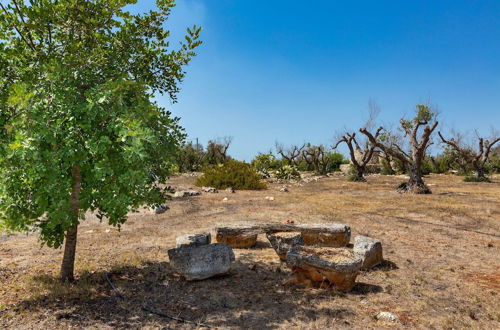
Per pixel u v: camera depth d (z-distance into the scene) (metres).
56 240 5.50
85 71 5.00
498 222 11.56
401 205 14.73
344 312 4.70
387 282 5.96
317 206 14.14
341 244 8.12
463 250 8.20
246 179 21.72
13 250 7.61
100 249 7.68
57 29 5.46
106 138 4.30
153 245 8.16
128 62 5.93
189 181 26.48
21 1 5.27
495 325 4.40
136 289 5.41
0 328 4.11
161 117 5.19
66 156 4.43
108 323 4.30
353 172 31.80
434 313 4.74
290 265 5.82
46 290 5.22
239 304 4.95
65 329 4.11
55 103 4.64
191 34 6.32
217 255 6.00
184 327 4.25
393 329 4.23
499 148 44.94
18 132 4.30
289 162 47.66
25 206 5.05
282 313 4.66
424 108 20.89
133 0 5.52
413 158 20.80
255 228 8.24
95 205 5.20
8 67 4.95
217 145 47.97
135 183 4.54
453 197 17.92
